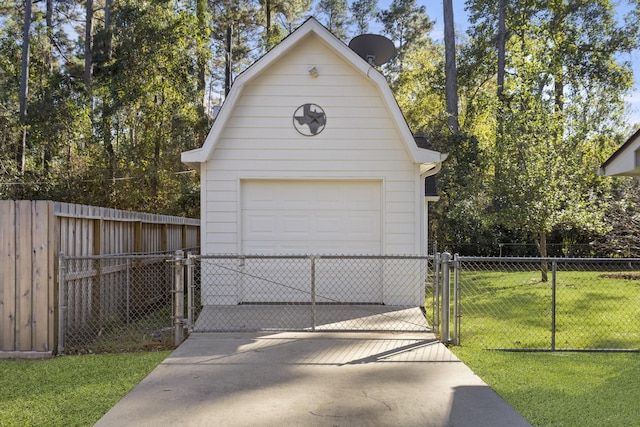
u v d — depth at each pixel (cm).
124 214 878
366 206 937
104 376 548
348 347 654
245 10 3284
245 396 476
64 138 2152
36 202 648
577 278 1617
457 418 426
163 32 2023
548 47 1939
